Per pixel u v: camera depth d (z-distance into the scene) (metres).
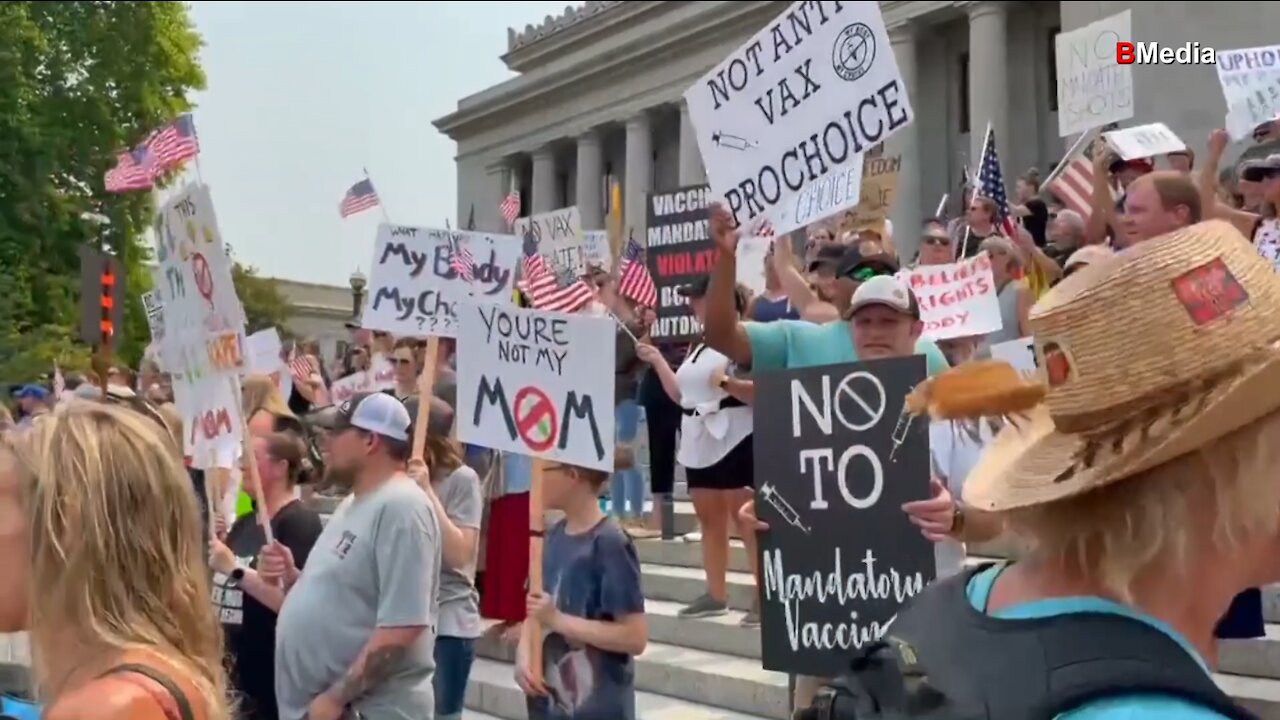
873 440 3.34
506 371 4.22
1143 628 1.18
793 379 3.48
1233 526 1.18
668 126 39.06
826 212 4.11
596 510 4.16
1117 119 8.28
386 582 3.92
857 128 4.06
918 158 30.11
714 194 4.39
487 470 7.94
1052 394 1.24
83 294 14.59
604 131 40.47
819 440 3.44
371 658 3.86
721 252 4.36
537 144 42.91
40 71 31.23
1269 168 5.47
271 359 9.84
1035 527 1.30
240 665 4.61
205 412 5.35
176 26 34.47
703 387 6.73
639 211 37.62
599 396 4.10
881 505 3.31
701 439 6.77
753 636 6.55
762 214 4.30
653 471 8.71
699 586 7.58
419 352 9.70
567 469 4.11
